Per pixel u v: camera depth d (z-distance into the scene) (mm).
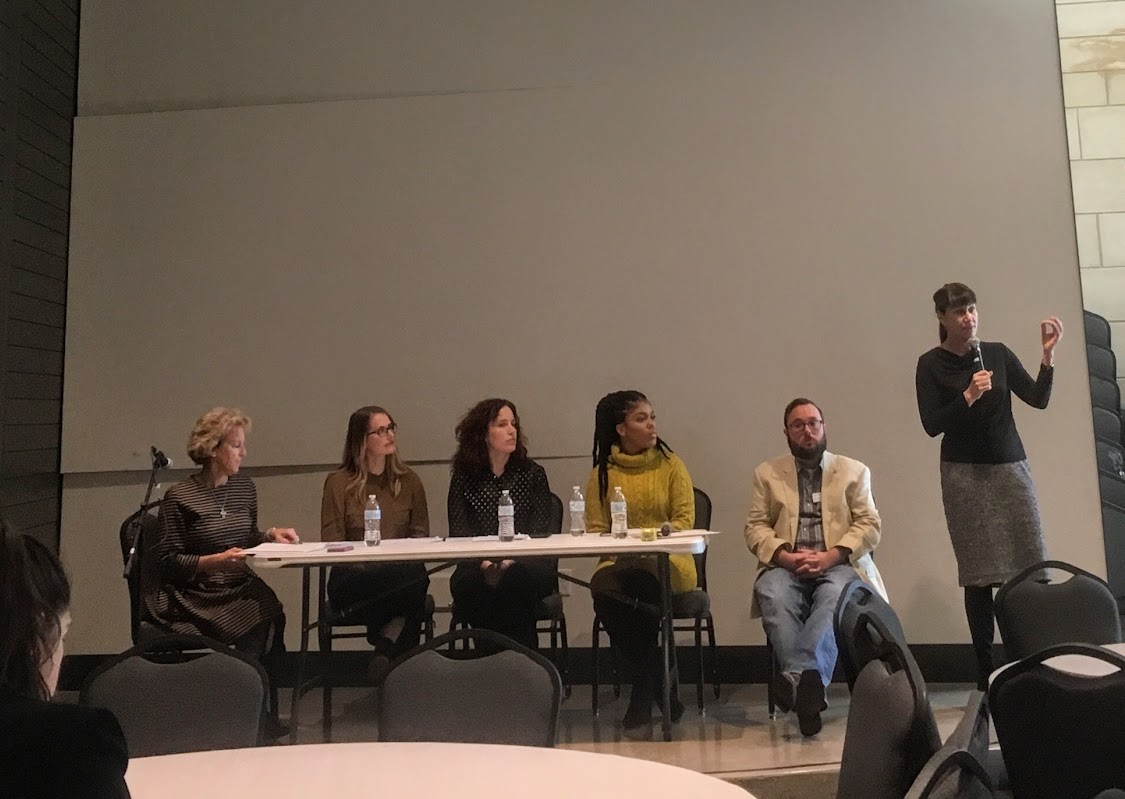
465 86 4828
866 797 1573
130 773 1562
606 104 4715
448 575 4582
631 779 1470
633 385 4598
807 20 4629
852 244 4531
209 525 3480
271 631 3902
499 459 3852
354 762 1601
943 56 4531
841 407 4484
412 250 4762
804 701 3279
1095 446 4320
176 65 4984
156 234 4875
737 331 4566
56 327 4785
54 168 4785
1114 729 1728
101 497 4781
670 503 3775
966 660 4297
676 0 4719
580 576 4535
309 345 4770
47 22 4742
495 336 4688
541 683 2043
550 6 4797
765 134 4613
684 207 4633
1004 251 4441
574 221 4691
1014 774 1818
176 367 4805
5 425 4293
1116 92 4465
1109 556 4309
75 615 4719
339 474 3910
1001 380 3727
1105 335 4383
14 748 1050
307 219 4824
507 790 1422
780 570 3654
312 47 4934
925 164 4512
